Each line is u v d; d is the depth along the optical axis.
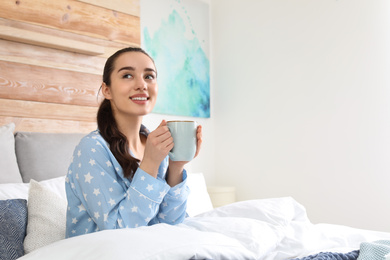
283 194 3.14
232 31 3.48
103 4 2.48
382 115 2.71
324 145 2.95
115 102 1.19
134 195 1.07
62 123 2.21
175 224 1.28
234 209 1.73
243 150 3.38
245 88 3.38
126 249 0.81
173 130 1.02
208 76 3.48
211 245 0.90
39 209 1.37
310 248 1.44
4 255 1.18
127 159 1.15
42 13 2.17
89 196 1.10
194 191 2.34
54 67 2.20
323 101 2.96
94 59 2.39
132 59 1.18
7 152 1.79
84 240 0.86
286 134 3.14
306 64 3.05
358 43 2.82
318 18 3.00
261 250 1.30
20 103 2.05
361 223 2.77
